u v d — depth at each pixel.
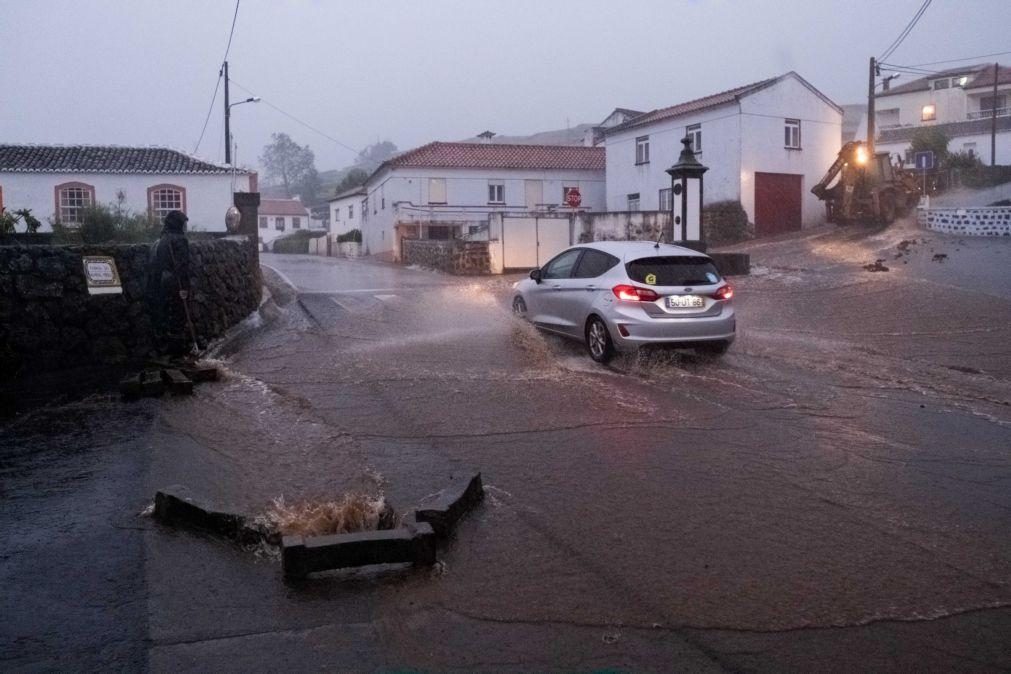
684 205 20.80
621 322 10.44
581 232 27.38
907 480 6.43
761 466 6.74
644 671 3.74
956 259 21.25
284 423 7.91
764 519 5.58
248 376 10.09
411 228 36.19
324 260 39.28
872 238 27.41
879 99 58.53
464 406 8.67
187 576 4.67
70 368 10.50
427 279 23.80
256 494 5.95
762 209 32.62
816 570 4.79
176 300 10.02
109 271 10.47
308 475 6.38
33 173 34.81
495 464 6.73
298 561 4.61
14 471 6.46
